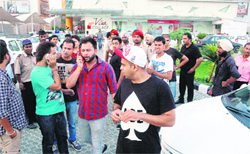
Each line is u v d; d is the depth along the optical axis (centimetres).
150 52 464
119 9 3095
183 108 288
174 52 461
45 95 256
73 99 323
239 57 448
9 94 218
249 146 192
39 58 253
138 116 165
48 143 267
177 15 3194
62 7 3042
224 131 216
